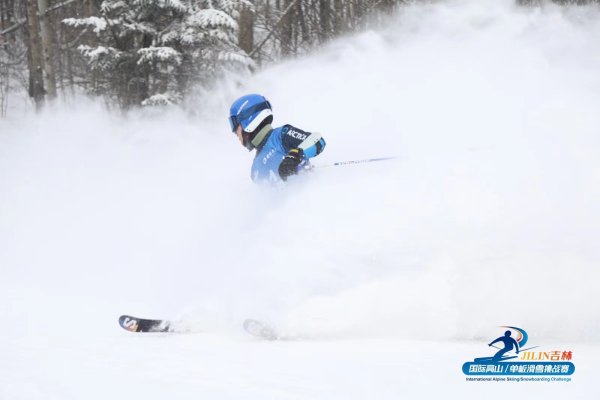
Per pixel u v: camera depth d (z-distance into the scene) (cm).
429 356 561
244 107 898
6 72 4100
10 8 4447
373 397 442
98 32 2589
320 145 869
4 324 773
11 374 531
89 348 638
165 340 677
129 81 2683
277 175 880
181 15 2620
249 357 580
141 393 467
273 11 3597
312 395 449
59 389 484
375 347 610
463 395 443
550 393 443
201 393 461
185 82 2645
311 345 632
